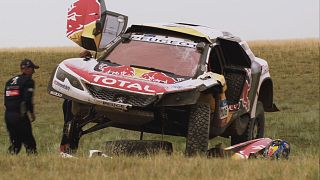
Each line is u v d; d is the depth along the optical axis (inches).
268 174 1039.0
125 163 1183.6
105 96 1469.0
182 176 1034.1
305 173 1035.3
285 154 1507.1
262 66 1972.2
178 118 1549.0
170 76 1542.8
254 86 1883.6
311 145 2743.6
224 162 1210.0
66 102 1631.4
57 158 1273.4
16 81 1550.2
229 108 1670.8
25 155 1366.9
